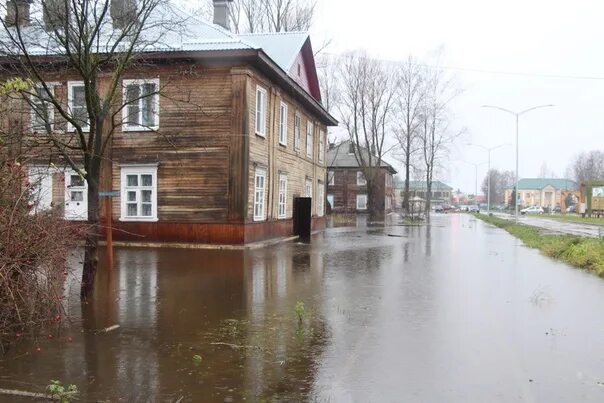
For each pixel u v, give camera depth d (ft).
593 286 37.17
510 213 307.37
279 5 133.28
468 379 17.97
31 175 25.58
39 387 16.98
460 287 36.55
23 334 22.49
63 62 37.78
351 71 174.60
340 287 36.19
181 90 60.59
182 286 35.96
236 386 17.31
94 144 29.71
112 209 64.75
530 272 44.62
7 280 20.68
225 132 62.28
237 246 61.57
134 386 17.21
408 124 196.34
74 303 29.60
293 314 27.76
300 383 17.61
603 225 135.74
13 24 29.07
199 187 62.85
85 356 20.16
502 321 26.35
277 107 75.51
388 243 75.00
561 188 493.36
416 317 27.14
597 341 22.76
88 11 31.73
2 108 25.31
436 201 488.02
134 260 49.34
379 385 17.40
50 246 22.21
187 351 21.02
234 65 61.82
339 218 172.96
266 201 71.10
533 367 19.25
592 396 16.51
